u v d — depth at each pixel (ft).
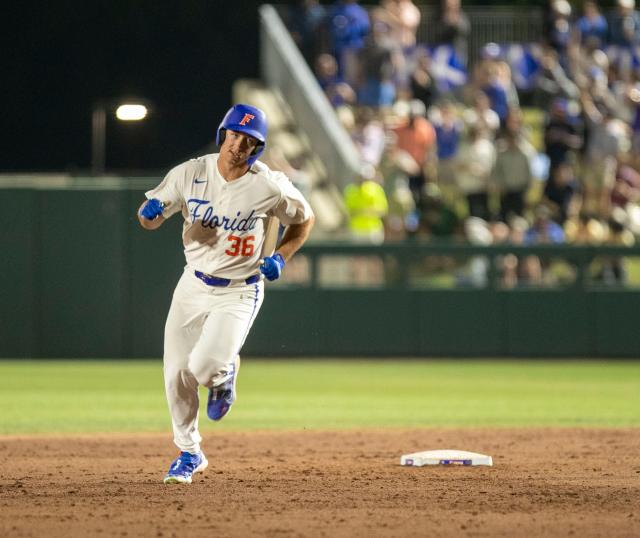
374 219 244.42
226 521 69.77
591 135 255.91
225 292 79.56
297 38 284.82
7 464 97.76
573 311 217.36
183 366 80.74
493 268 216.74
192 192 78.13
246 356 217.56
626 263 255.70
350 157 251.80
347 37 280.31
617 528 67.82
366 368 204.64
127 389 169.27
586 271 216.95
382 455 104.88
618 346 217.36
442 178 254.06
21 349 211.20
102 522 69.36
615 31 285.84
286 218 80.43
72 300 211.00
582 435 120.47
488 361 215.92
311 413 145.18
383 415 143.23
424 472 92.58
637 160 274.57
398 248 216.54
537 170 272.72
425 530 67.05
